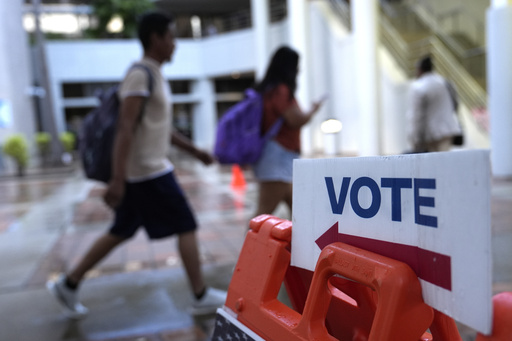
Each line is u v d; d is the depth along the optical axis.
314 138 15.48
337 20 14.77
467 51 11.85
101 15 25.78
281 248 1.12
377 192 0.87
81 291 3.18
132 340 2.38
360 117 10.88
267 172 2.86
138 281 3.35
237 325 1.17
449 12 13.70
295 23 13.39
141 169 2.57
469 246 0.69
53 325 2.62
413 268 0.80
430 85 5.18
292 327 1.00
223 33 27.36
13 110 17.58
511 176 7.42
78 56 25.17
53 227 5.74
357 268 0.86
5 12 17.58
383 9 14.82
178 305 2.85
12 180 13.69
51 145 18.09
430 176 0.75
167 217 2.66
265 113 2.85
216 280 3.31
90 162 2.55
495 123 7.49
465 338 2.11
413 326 0.79
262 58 15.76
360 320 1.10
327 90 15.05
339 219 0.97
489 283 0.66
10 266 3.94
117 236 2.66
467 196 0.69
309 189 1.06
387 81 11.77
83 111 27.84
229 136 2.88
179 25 28.78
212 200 7.39
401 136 11.42
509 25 7.14
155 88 2.58
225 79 27.62
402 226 0.82
